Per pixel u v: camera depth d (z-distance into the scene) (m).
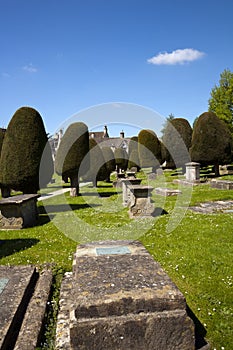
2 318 2.36
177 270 3.84
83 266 2.68
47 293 2.97
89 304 2.04
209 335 2.46
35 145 9.77
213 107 30.70
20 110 9.76
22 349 2.13
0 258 4.61
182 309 2.10
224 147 16.55
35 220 7.75
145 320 2.03
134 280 2.35
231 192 10.90
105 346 2.01
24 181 9.70
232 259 4.16
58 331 2.46
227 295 3.12
